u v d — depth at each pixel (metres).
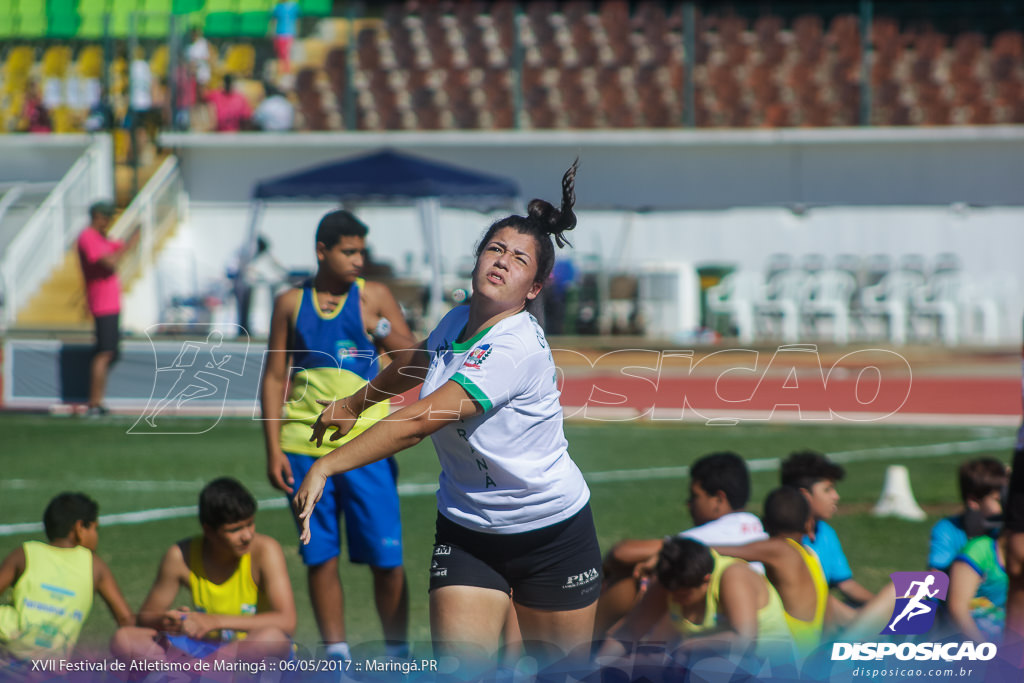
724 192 74.44
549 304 65.69
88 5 84.88
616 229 75.44
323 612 16.92
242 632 14.95
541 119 79.38
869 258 73.06
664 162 74.56
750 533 15.67
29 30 84.31
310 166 75.19
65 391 45.16
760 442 40.16
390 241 73.75
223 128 76.88
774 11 89.50
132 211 68.31
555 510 12.59
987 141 72.19
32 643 14.92
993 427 43.94
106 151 73.62
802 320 69.88
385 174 58.72
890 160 73.19
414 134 74.75
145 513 26.83
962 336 69.75
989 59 83.06
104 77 76.62
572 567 12.83
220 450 36.88
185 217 74.25
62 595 15.23
